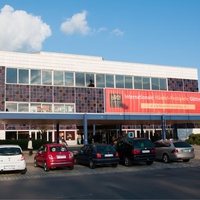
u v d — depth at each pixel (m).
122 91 29.91
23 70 33.34
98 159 15.71
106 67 37.25
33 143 30.75
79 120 24.02
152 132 40.53
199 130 42.38
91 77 36.41
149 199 8.17
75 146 35.34
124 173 14.04
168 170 14.73
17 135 34.16
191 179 11.57
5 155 13.91
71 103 35.00
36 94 33.56
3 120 23.61
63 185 10.89
